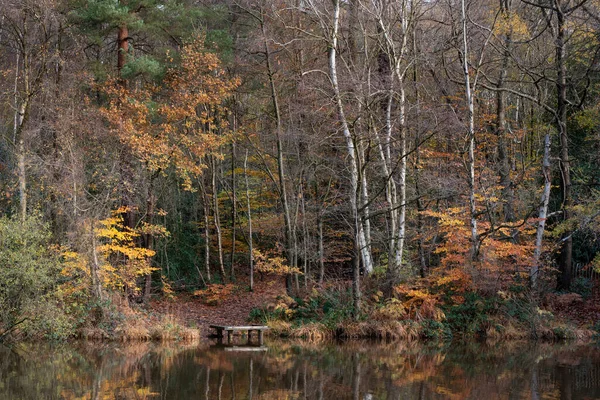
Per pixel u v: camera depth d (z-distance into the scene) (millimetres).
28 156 22047
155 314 22266
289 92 28203
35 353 17344
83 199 21047
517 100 30297
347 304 21766
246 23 27500
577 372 15133
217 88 24953
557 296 22781
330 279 25656
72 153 21438
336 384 13555
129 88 26516
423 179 24391
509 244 21234
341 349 18797
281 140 26391
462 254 22344
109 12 22391
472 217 21266
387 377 14414
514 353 18203
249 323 23281
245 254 32312
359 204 23953
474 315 21500
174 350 18359
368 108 21766
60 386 13039
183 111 23906
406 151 24531
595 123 23562
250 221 29203
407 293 21438
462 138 25562
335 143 26828
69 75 23516
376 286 22641
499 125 25812
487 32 25266
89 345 18984
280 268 24734
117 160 22469
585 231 22906
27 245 18734
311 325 21234
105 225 21797
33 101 22625
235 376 14344
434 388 13164
